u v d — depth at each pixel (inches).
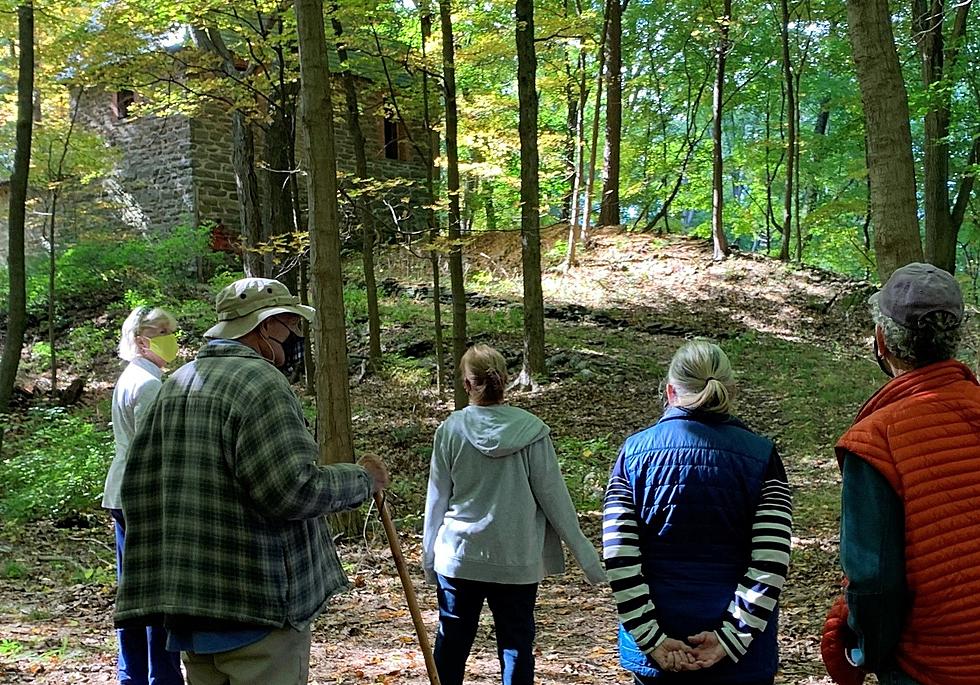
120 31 485.7
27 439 484.1
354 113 552.4
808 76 999.6
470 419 150.3
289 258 527.8
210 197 869.2
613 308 716.0
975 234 870.4
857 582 82.2
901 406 85.4
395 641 219.0
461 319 460.1
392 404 539.8
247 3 437.4
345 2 444.8
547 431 151.0
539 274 564.4
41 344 687.7
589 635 235.6
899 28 773.9
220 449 102.2
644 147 1029.8
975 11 695.7
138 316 160.2
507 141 557.3
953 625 79.8
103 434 434.0
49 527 335.9
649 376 579.2
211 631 100.7
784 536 99.2
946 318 87.5
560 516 148.3
